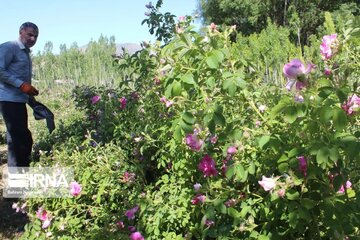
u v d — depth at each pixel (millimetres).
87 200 3146
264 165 2096
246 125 2111
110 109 4496
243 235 2305
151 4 4316
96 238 2748
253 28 34969
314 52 2070
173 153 2875
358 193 1898
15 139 5156
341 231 1854
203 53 1995
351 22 2027
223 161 2414
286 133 1991
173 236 2566
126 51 4254
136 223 2914
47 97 22328
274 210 2059
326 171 1949
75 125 5660
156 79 3352
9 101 5074
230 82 1942
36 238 2896
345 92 1690
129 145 3551
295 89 1806
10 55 5051
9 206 4621
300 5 31984
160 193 2793
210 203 2273
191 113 2025
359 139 1733
